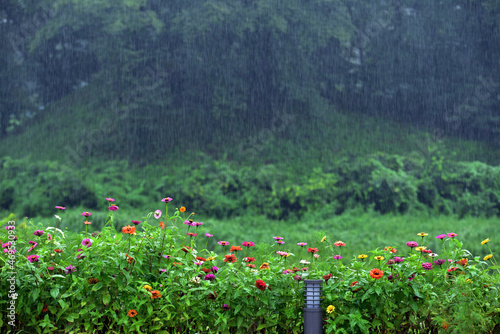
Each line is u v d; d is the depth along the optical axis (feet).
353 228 48.73
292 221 52.16
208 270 10.10
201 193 54.29
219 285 9.57
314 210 53.47
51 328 9.40
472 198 57.93
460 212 56.95
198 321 9.62
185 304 9.53
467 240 36.40
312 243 11.67
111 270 9.27
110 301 9.45
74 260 9.73
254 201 53.78
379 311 9.30
